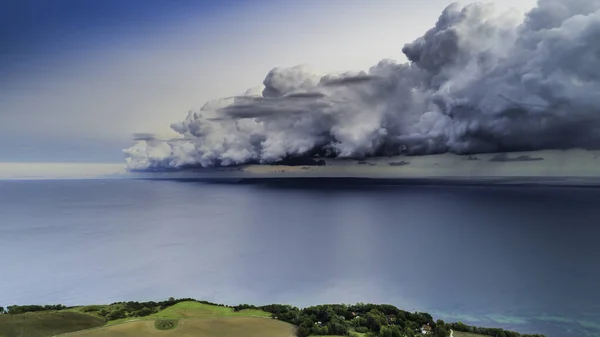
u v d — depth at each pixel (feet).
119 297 472.85
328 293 497.87
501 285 504.84
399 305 456.86
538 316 403.13
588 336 357.20
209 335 232.73
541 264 575.38
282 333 238.89
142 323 250.57
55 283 519.60
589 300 444.14
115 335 229.45
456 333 256.32
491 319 403.95
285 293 496.64
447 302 457.68
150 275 563.48
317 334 240.12
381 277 558.15
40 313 270.67
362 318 268.21
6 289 497.46
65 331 234.99
